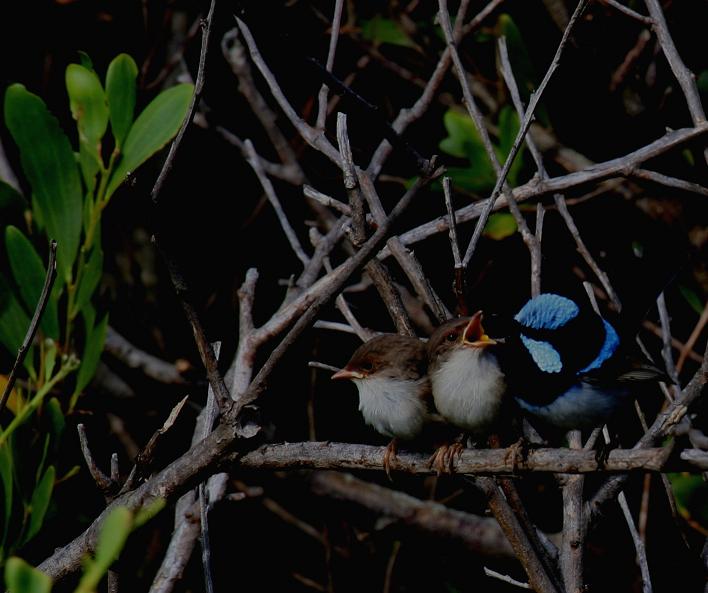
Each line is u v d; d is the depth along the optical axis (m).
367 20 12.61
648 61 11.50
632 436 11.05
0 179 9.93
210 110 12.05
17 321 8.62
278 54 12.81
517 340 6.91
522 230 7.88
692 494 9.15
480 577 11.73
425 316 11.48
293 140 13.19
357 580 12.44
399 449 6.61
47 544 11.47
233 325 13.50
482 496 7.36
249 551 12.88
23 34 13.77
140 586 11.87
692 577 8.08
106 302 12.73
